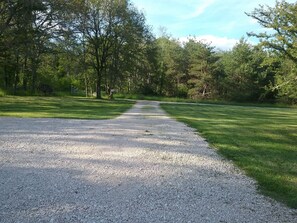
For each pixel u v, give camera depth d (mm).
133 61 47469
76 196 5184
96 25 44969
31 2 27141
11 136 10406
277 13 15789
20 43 28734
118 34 45406
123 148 9141
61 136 10727
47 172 6492
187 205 5008
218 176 6789
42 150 8484
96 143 9719
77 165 7109
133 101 44594
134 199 5160
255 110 35500
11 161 7262
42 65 40969
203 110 29562
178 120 18031
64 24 32469
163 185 5965
